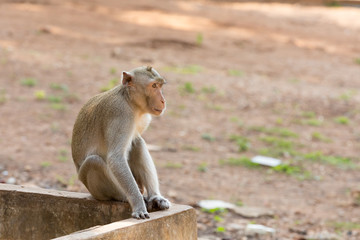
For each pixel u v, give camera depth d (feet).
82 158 23.98
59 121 52.65
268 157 49.78
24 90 59.41
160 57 81.46
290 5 146.41
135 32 95.30
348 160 51.16
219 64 83.25
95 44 83.56
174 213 21.70
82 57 74.49
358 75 86.79
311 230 35.96
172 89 65.92
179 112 59.82
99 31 92.32
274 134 56.54
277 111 63.98
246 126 57.93
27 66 66.59
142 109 23.41
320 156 51.16
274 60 90.74
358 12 139.85
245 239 33.50
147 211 22.53
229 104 64.59
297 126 60.03
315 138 56.54
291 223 36.94
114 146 22.48
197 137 53.78
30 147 45.73
